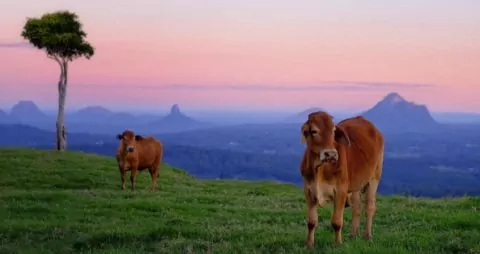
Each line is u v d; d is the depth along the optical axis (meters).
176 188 41.59
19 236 19.14
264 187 45.84
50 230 19.83
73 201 27.61
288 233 18.62
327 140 14.80
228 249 16.23
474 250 15.30
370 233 17.56
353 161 16.19
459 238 16.64
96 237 18.41
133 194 32.00
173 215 24.11
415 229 19.23
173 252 16.38
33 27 59.78
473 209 24.88
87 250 17.34
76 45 60.09
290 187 47.34
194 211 25.12
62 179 42.44
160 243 17.58
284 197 33.88
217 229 19.28
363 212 23.12
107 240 18.27
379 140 17.83
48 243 18.09
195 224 21.19
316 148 14.91
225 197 31.92
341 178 15.41
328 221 21.64
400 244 15.70
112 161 52.53
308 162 15.27
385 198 32.97
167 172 51.47
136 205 26.02
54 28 60.75
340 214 15.49
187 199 30.31
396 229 19.59
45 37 58.84
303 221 22.39
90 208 25.64
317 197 15.33
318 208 24.98
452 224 19.78
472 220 20.03
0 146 61.97
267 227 20.28
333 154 14.69
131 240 18.22
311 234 15.83
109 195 31.12
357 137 16.84
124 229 19.55
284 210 25.84
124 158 37.75
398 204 28.44
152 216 24.02
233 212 25.42
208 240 17.86
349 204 17.47
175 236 18.53
